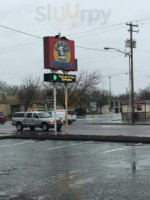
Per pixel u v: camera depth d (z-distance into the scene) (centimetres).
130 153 1507
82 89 7544
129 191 830
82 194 815
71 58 2558
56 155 1512
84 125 4319
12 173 1101
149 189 845
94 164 1238
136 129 3253
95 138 2127
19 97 8525
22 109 8975
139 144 1878
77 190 855
